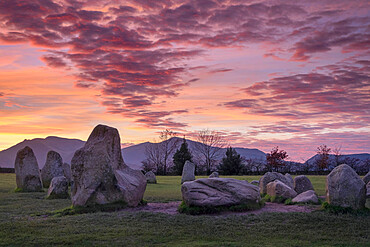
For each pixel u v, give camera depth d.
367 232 11.56
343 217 13.33
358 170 56.69
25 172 24.80
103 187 16.00
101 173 16.11
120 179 16.61
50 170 28.81
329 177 14.88
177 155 67.56
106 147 16.67
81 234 11.19
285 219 13.21
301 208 15.58
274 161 59.91
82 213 15.13
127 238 10.82
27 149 25.22
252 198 15.38
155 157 78.31
